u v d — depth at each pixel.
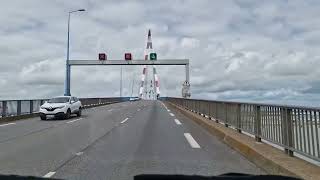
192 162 10.11
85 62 53.56
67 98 29.84
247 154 10.85
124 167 9.47
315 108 7.52
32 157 11.11
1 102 26.05
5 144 14.12
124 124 22.48
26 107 30.66
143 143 13.99
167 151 12.06
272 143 10.61
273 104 10.27
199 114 27.28
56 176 8.48
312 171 7.60
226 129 16.02
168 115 31.44
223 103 18.31
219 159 10.59
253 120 12.70
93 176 8.46
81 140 15.06
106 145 13.55
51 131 18.88
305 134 8.25
